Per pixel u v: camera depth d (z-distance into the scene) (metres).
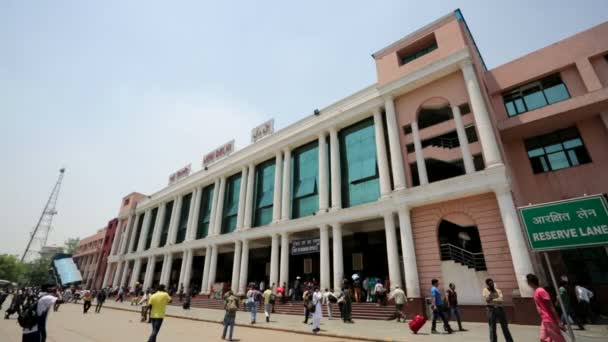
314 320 11.91
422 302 15.11
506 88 18.62
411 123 19.42
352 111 22.91
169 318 18.95
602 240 6.30
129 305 29.44
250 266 31.19
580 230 6.59
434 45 20.70
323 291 19.50
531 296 12.44
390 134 19.69
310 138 25.91
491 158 15.14
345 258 23.86
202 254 35.97
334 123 23.88
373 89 22.52
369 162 21.39
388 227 18.12
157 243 40.12
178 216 38.75
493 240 14.47
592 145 15.88
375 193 20.31
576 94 16.28
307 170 25.77
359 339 10.34
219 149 37.03
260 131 31.69
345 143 23.84
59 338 10.64
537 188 16.95
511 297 13.23
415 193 17.16
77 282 51.50
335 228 20.73
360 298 18.67
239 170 32.34
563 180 16.33
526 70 18.14
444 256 16.12
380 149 20.42
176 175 43.34
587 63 16.14
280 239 26.58
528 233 7.23
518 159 17.98
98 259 58.03
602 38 16.08
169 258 36.22
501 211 14.18
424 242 16.61
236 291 25.97
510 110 18.38
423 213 17.14
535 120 16.52
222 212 32.09
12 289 51.88
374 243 22.31
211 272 29.38
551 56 17.42
